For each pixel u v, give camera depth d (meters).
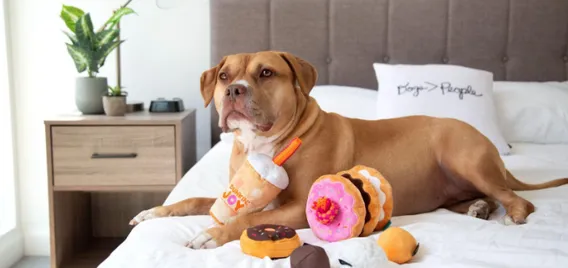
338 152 1.42
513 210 1.36
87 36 2.46
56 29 2.81
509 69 2.87
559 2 2.82
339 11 2.83
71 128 2.33
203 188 1.67
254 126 1.33
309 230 1.28
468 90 2.32
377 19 2.83
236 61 1.40
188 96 2.95
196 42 2.92
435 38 2.84
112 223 2.91
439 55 2.86
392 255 1.03
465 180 1.50
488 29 2.83
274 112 1.36
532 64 2.86
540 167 1.97
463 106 2.27
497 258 1.04
